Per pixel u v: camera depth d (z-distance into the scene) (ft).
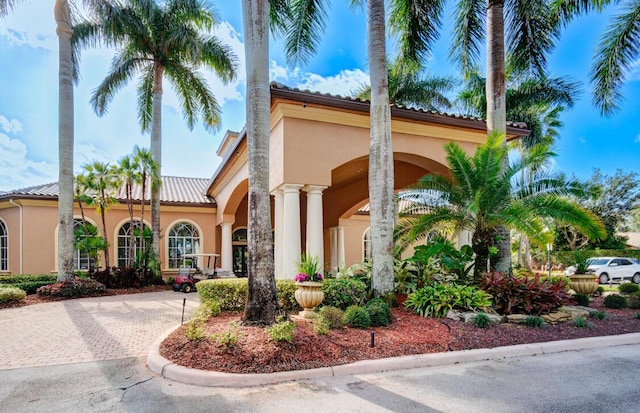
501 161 32.42
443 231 35.50
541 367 18.21
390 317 24.12
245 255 74.84
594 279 36.09
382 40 30.07
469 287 27.17
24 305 37.04
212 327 21.63
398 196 35.22
